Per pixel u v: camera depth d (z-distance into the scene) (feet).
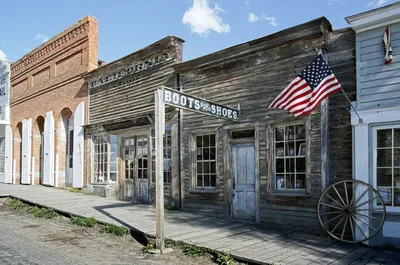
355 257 19.93
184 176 34.81
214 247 21.52
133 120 39.99
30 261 19.63
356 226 23.35
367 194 23.09
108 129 43.98
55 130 55.83
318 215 24.40
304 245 22.36
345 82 24.95
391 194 22.72
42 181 60.54
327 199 24.93
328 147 25.25
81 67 49.67
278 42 27.86
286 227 26.96
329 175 25.16
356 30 24.38
